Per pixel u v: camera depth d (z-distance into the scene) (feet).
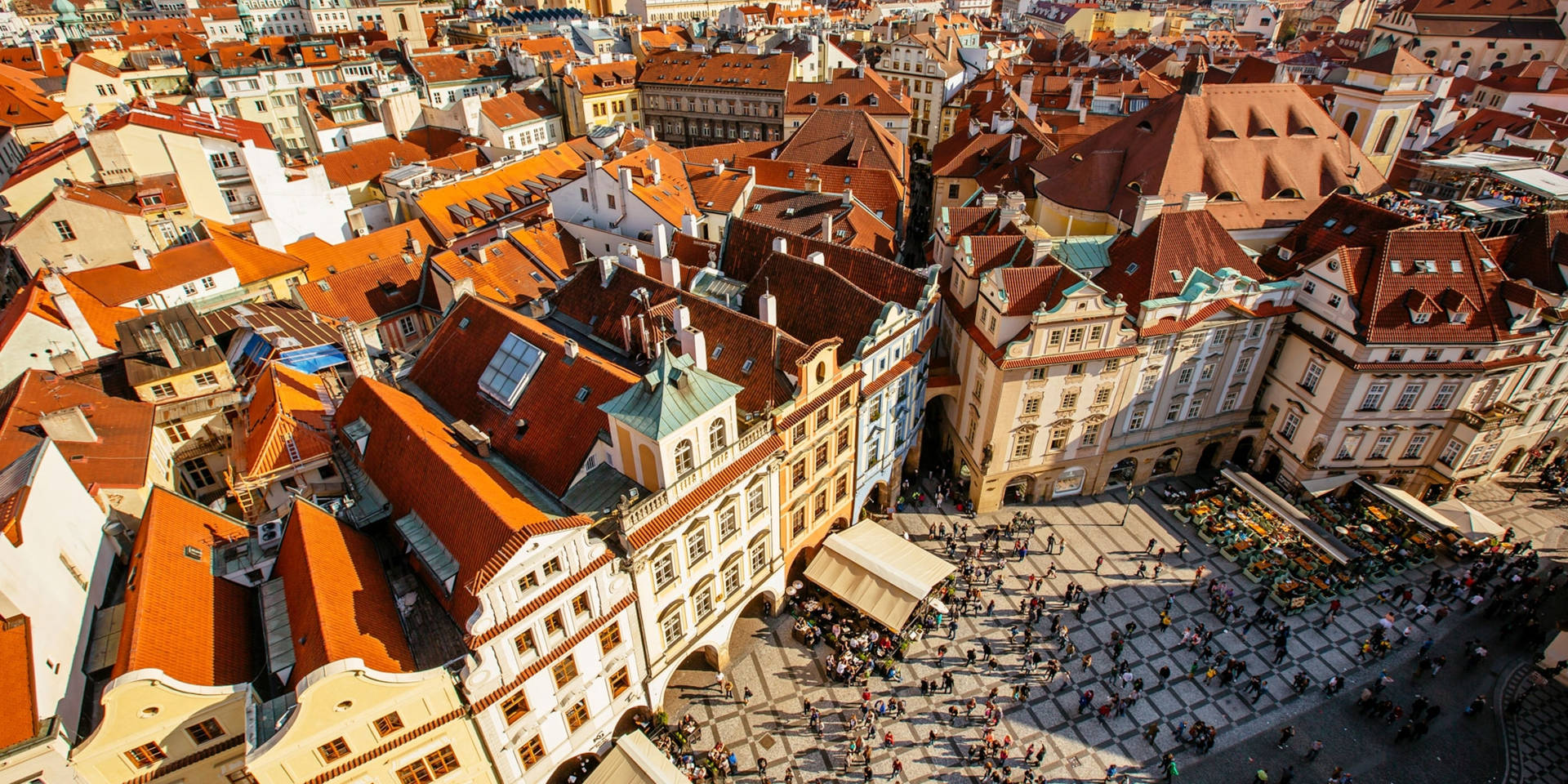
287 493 151.94
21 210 255.70
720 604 163.84
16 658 95.30
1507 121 346.33
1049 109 451.94
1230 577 196.75
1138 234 211.20
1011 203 226.79
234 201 280.10
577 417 147.64
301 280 241.55
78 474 135.85
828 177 300.61
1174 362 203.62
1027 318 190.60
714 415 139.95
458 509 123.65
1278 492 222.89
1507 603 184.24
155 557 115.85
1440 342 191.62
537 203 312.50
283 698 104.42
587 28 591.78
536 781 135.95
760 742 158.10
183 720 103.60
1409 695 166.81
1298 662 173.99
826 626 182.29
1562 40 469.16
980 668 174.09
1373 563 195.00
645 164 290.97
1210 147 241.76
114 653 111.75
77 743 99.45
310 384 171.22
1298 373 212.02
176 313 189.37
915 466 232.73
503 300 234.79
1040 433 206.49
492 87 495.82
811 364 160.35
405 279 246.06
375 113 418.31
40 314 186.29
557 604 123.24
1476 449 208.74
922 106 516.73
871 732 159.94
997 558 203.10
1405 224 203.72
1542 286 202.08
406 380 177.88
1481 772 152.35
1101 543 207.92
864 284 209.56
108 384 173.06
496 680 118.73
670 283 207.41
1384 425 205.98
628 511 130.31
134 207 232.73
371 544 133.28
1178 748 157.28
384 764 112.78
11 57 432.66
